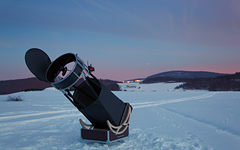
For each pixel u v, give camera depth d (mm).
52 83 5898
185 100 26406
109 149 5941
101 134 6301
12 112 14523
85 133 6570
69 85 5785
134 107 18562
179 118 12219
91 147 6117
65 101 23922
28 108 17078
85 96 6633
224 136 7754
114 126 6461
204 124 10305
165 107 18453
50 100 25172
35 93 36812
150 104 21297
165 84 116688
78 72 5758
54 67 6238
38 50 6254
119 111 6664
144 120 11516
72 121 11234
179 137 7527
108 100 6238
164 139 7121
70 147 6137
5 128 9281
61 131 8727
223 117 12109
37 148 6027
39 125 10125
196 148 6016
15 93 37219
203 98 29656
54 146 6227
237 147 6371
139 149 5988
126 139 7148
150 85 114000
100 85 6098
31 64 6051
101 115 6391
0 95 33688
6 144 6480
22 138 7258
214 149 6121
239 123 10211
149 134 7824
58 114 13781
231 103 20891
